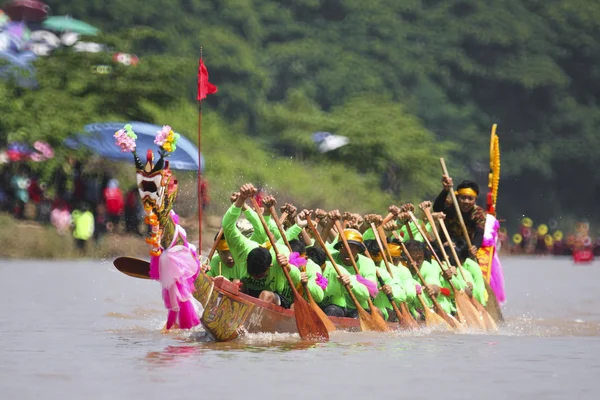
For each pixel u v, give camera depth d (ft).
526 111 553.64
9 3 377.09
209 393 64.34
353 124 401.08
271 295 95.66
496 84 545.03
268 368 74.84
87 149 269.44
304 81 503.20
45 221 260.62
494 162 129.80
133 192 265.34
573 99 556.10
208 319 89.40
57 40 343.05
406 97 520.83
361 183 370.73
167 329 90.53
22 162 263.29
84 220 250.57
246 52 477.36
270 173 338.54
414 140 408.67
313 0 536.42
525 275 246.88
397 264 112.27
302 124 419.13
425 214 115.85
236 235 96.58
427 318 106.01
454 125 526.16
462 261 118.01
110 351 84.64
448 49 538.47
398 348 88.12
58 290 158.71
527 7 578.66
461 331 105.40
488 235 123.75
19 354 82.99
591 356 83.51
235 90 466.70
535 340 96.63
